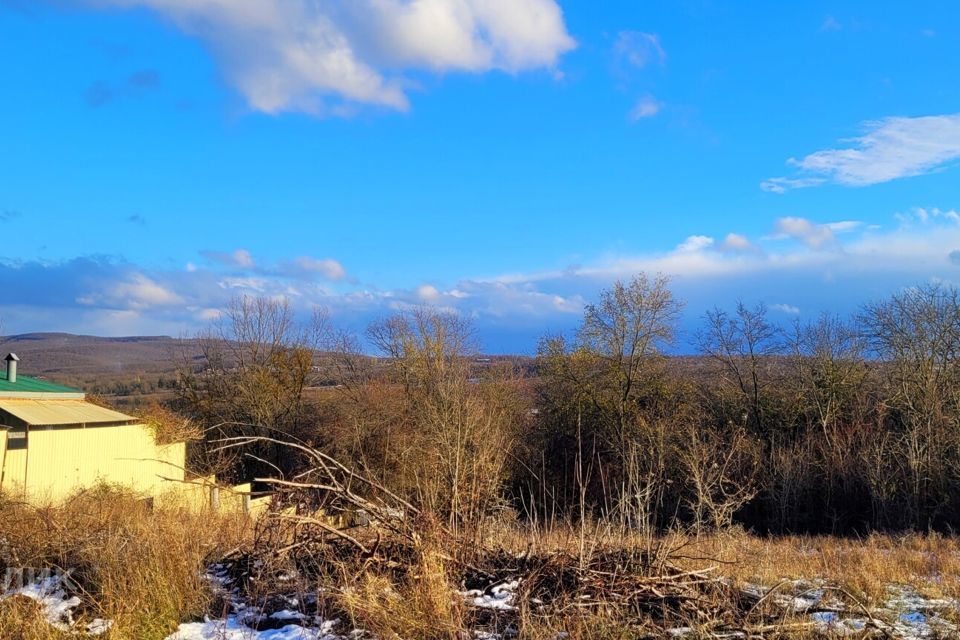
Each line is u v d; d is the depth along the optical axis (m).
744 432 29.25
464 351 34.06
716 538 9.93
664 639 5.66
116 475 27.25
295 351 38.53
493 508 8.37
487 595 6.69
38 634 5.37
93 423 26.39
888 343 30.67
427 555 6.43
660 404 34.16
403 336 34.31
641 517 7.80
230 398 38.56
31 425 24.16
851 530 26.83
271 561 7.02
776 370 33.91
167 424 30.08
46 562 7.30
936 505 24.91
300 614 6.18
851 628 6.04
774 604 6.73
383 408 31.28
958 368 28.84
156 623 5.77
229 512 11.40
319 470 7.65
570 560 7.01
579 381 34.53
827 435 29.91
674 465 22.16
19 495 16.66
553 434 33.88
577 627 5.64
